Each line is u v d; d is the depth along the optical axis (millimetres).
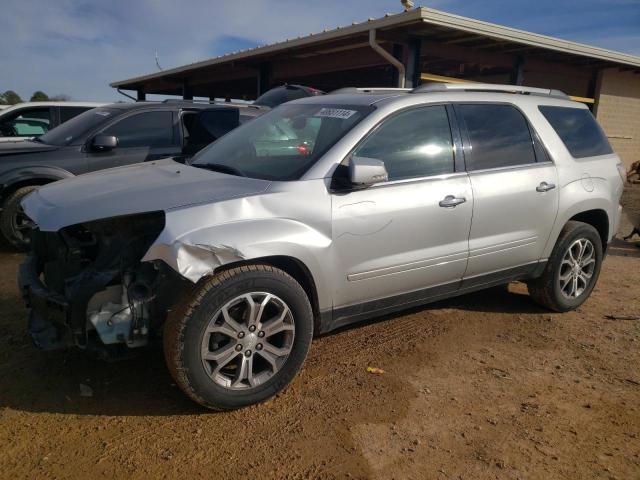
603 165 5078
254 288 3096
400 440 2977
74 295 2924
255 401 3215
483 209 4109
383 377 3664
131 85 23562
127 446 2838
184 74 18812
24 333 4102
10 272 5590
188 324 2922
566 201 4672
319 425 3082
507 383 3662
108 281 2955
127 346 3080
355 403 3326
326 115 3969
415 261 3811
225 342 3154
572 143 4922
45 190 3680
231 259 2986
